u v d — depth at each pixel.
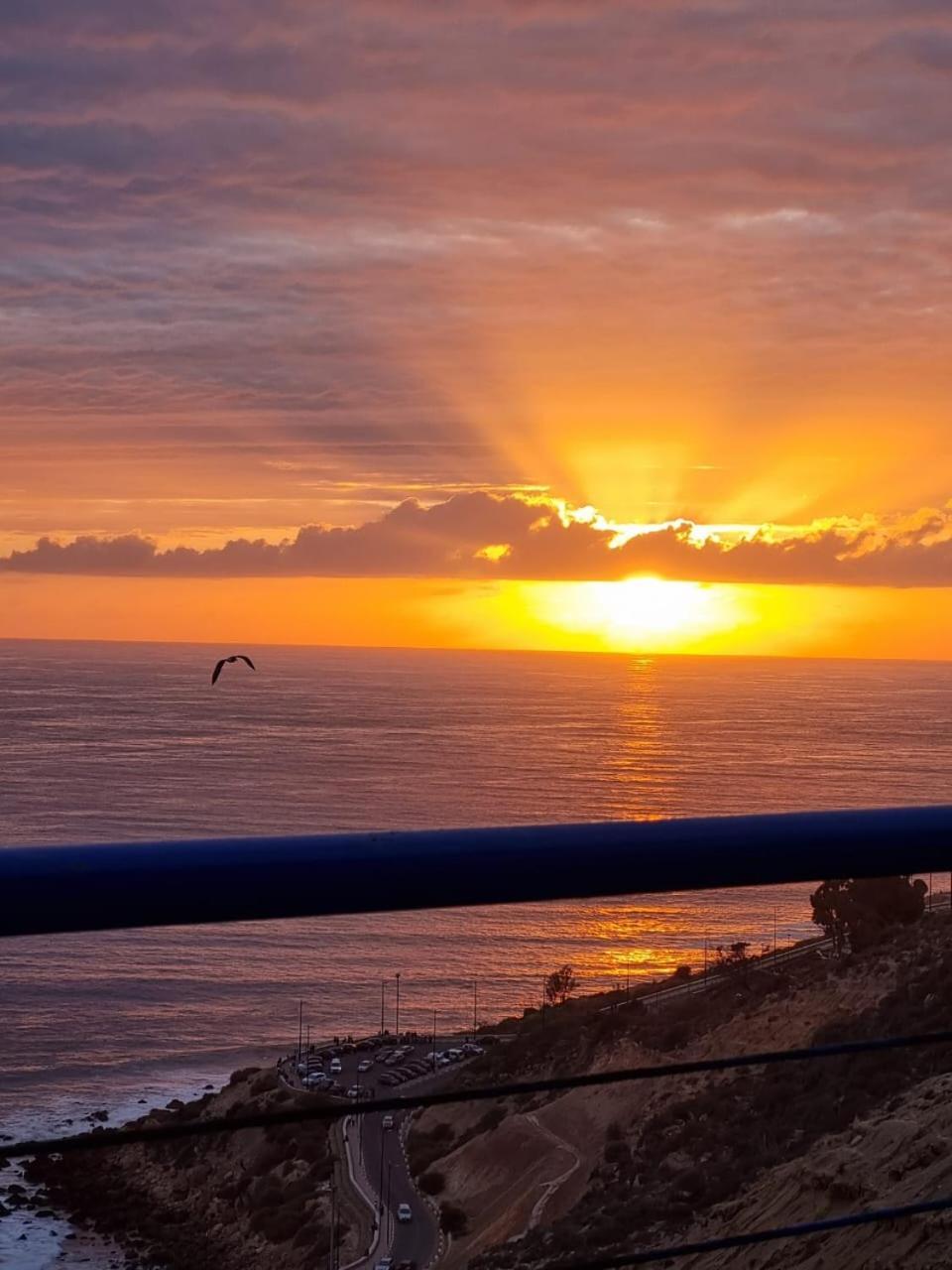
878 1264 7.73
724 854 1.35
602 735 191.00
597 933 58.28
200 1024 43.31
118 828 88.56
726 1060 1.66
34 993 48.31
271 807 102.62
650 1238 12.45
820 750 163.00
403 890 1.24
